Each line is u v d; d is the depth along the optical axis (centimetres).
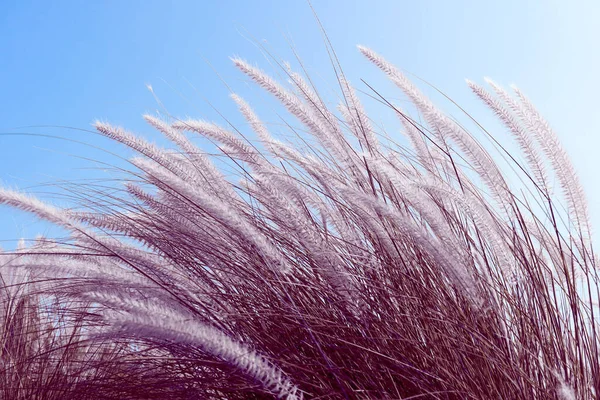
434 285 86
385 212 75
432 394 77
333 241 90
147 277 81
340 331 84
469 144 88
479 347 81
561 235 89
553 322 84
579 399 80
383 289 85
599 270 92
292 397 67
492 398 79
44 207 81
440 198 90
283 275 85
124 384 90
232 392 85
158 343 85
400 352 82
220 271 90
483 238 89
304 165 91
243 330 85
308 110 93
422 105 88
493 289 84
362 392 80
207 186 92
